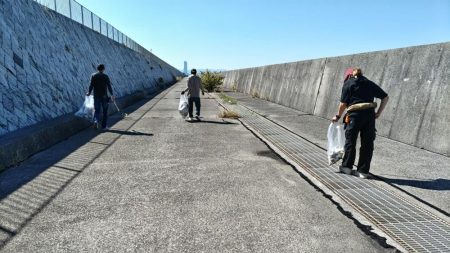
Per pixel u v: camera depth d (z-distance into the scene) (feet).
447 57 23.45
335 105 38.88
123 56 96.12
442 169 19.03
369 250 10.78
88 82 51.26
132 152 23.99
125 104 55.83
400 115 26.71
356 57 35.99
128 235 11.87
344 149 18.69
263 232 11.98
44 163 21.34
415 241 11.39
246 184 17.15
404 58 27.86
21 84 30.09
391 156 21.90
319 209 13.99
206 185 17.01
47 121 30.01
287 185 16.98
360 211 13.73
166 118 41.52
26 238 11.75
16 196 15.67
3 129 23.97
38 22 41.39
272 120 39.19
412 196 15.24
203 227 12.40
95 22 79.00
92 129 33.91
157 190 16.33
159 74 171.01
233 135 30.30
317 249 10.83
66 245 11.24
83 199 15.26
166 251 10.77
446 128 22.21
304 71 51.01
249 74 93.30
